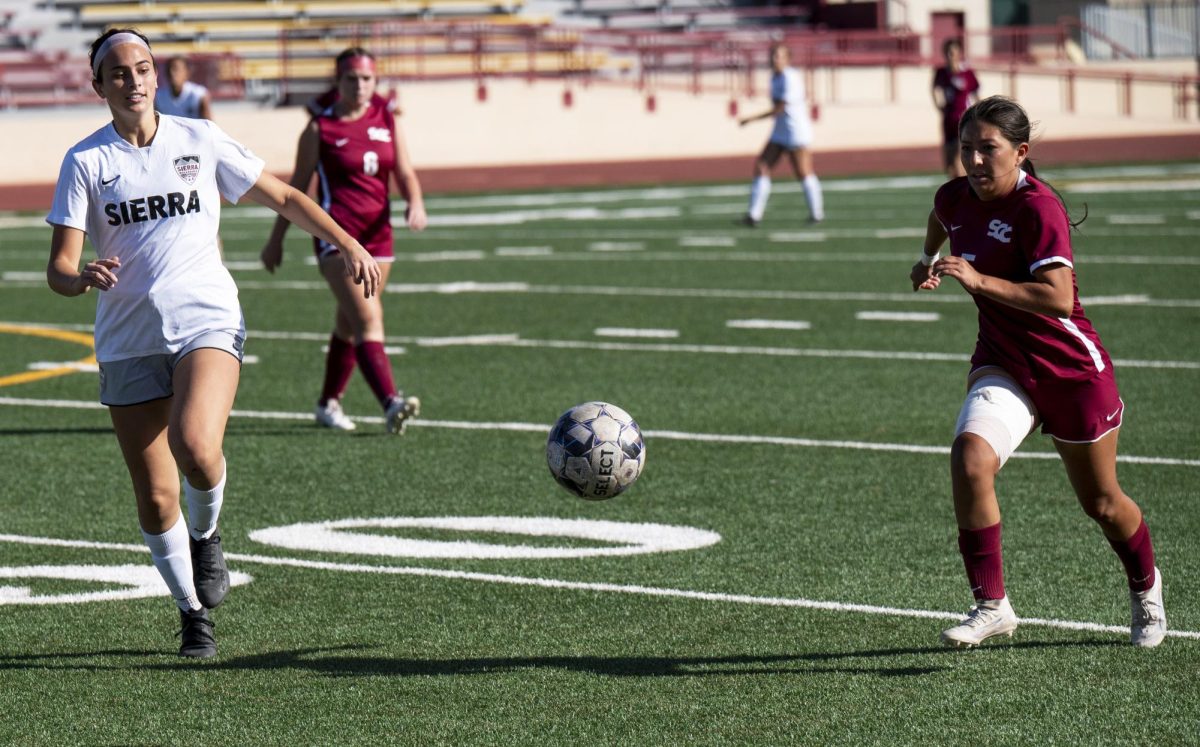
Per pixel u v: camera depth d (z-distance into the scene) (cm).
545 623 1145
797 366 2312
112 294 1055
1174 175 6200
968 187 1026
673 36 8094
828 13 9256
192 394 1028
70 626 1153
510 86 7519
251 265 3878
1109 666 1027
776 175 6900
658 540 1384
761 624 1134
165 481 1066
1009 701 963
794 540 1376
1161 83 9306
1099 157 7462
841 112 8362
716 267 3600
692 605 1185
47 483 1641
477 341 2595
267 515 1496
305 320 2886
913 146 8475
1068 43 9569
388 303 3080
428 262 3822
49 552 1373
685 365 2334
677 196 5897
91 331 2809
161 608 1199
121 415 1064
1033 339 995
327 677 1029
